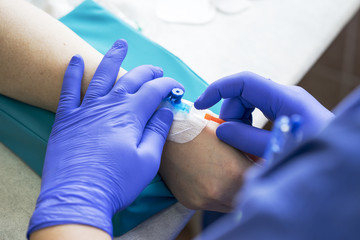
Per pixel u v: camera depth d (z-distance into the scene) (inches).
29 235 29.5
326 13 56.1
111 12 49.1
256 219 13.6
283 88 35.9
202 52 51.4
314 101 35.8
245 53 51.6
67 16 47.4
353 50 88.3
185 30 53.7
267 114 37.4
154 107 35.9
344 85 83.8
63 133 34.4
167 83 36.7
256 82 35.8
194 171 36.7
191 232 45.9
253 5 57.3
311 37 53.7
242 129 35.5
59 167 32.4
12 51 37.5
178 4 54.6
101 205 30.4
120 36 45.7
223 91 36.9
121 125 34.1
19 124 39.1
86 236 28.3
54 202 29.7
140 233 37.5
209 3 55.3
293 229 13.2
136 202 36.2
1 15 38.2
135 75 37.1
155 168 34.3
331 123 13.6
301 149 13.9
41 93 37.9
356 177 12.7
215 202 36.9
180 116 37.3
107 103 35.2
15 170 39.8
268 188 13.8
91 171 31.7
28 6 40.7
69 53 38.1
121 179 32.2
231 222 14.8
